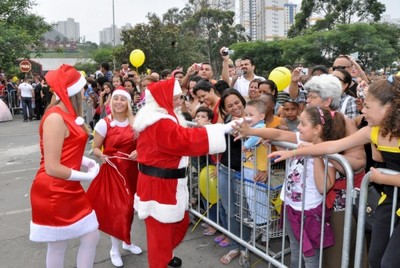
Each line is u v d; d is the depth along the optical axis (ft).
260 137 9.50
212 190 12.76
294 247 9.86
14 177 22.45
